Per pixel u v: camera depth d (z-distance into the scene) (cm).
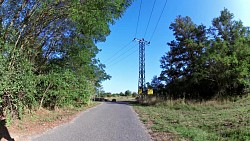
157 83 6109
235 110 2212
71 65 2606
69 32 2045
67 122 1670
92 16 1515
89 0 1455
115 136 1163
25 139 1057
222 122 1528
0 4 1347
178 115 2208
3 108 1347
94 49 2698
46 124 1510
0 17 1455
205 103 3219
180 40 5550
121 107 3619
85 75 3062
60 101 2353
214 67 4053
